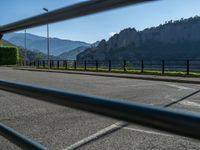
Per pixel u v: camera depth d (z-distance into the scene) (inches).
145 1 36.2
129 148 217.0
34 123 290.0
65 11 51.9
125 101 34.7
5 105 398.6
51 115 329.1
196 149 213.5
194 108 380.8
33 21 64.0
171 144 225.5
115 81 824.9
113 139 238.8
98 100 37.0
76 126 278.1
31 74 1188.5
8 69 1684.3
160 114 29.3
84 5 46.4
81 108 39.9
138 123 31.5
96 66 1492.4
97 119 305.4
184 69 1072.8
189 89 612.7
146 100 451.8
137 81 828.0
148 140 235.9
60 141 231.8
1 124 70.7
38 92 51.9
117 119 34.1
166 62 1113.4
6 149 205.5
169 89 610.9
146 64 1237.7
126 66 1332.4
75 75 1119.6
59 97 45.1
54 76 1053.2
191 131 26.7
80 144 225.3
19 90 60.4
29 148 54.6
